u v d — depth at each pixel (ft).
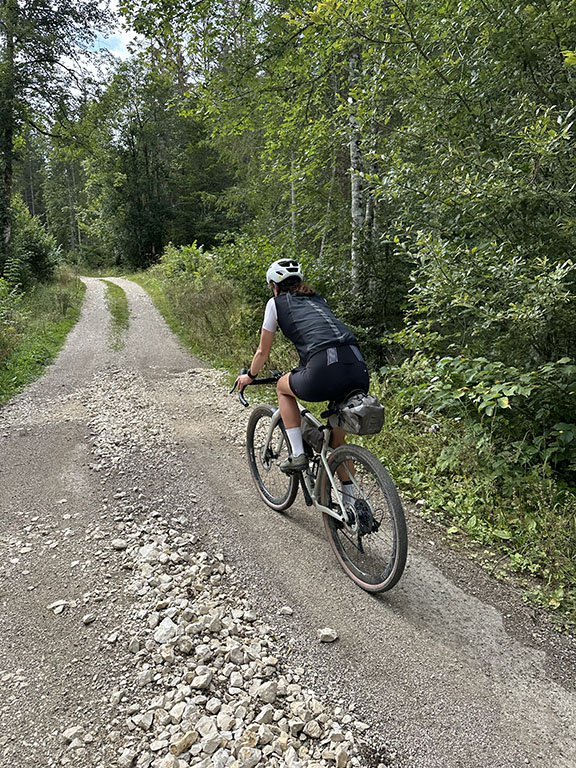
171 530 12.35
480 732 7.05
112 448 17.94
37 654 8.54
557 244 13.67
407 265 28.02
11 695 7.72
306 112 30.86
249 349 31.50
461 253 15.07
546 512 11.80
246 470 16.11
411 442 16.10
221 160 66.08
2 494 14.78
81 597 9.95
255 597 9.91
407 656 8.41
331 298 29.68
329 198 44.80
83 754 6.72
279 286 11.01
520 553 11.16
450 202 15.15
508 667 8.22
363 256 28.94
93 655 8.45
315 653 8.48
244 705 7.37
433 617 9.36
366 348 26.86
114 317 51.78
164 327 46.57
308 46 25.31
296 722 7.07
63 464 16.81
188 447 18.06
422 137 17.56
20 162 65.57
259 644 8.61
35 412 22.72
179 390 26.07
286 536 12.12
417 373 16.15
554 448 13.21
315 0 25.82
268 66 28.04
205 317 41.24
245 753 6.57
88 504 13.93
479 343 15.55
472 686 7.84
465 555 11.31
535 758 6.69
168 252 101.76
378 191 17.85
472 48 16.28
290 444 11.25
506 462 13.80
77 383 27.89
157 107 131.23
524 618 9.36
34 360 31.99
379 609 9.58
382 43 16.65
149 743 6.82
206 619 9.07
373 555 10.11
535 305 11.87
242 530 12.40
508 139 15.02
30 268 67.56
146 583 10.25
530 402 13.87
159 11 25.62
